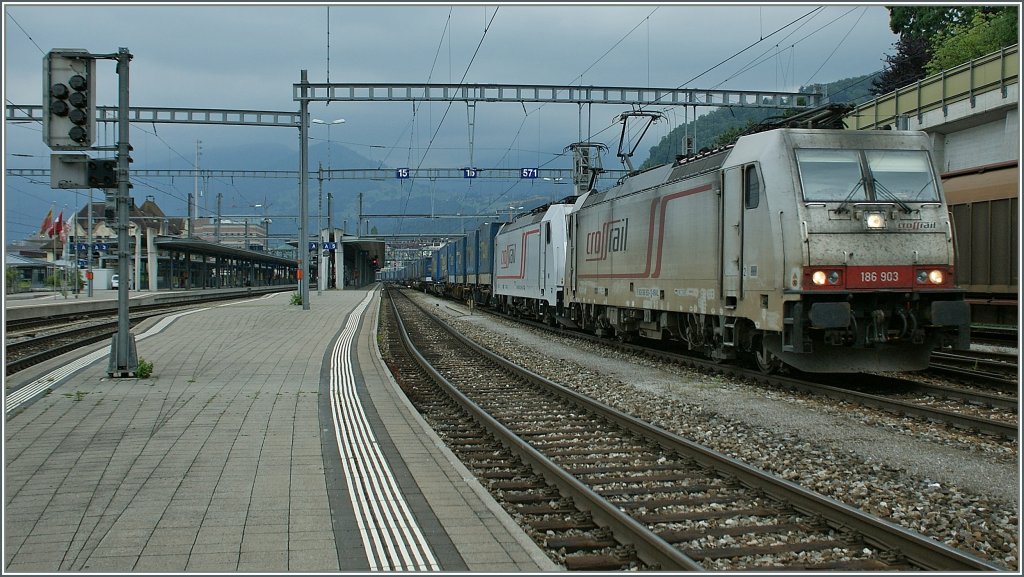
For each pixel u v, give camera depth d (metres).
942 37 38.56
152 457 7.19
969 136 23.28
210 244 54.25
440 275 59.81
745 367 14.31
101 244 60.59
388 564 4.56
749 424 9.28
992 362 13.68
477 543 4.93
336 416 9.35
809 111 12.27
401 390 11.73
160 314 31.80
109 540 4.96
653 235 15.92
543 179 41.34
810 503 5.75
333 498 5.91
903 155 11.63
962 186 17.62
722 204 12.96
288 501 5.82
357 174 48.75
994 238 16.59
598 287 19.53
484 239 39.12
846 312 10.67
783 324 11.10
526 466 7.40
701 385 12.49
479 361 16.88
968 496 6.27
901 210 11.25
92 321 29.69
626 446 8.30
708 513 5.88
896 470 7.01
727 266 12.81
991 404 10.10
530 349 19.36
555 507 6.16
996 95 21.19
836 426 9.06
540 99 25.42
